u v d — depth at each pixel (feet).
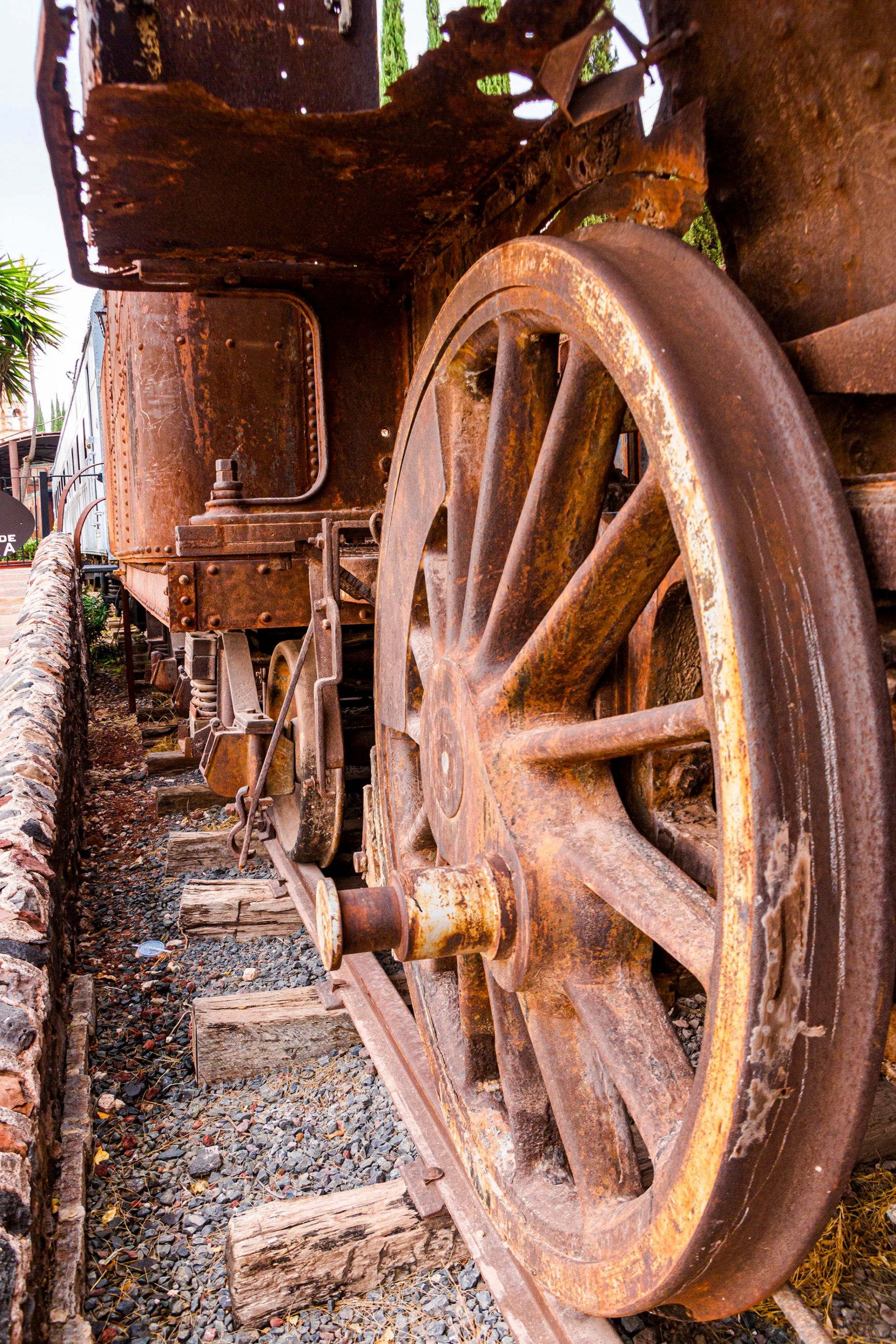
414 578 7.27
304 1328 6.64
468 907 5.13
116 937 12.95
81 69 5.45
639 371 3.86
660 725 4.12
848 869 3.35
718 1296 4.13
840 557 3.38
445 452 6.57
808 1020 3.36
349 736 12.26
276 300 11.27
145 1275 7.16
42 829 9.87
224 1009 9.98
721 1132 3.47
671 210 4.81
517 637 5.67
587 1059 5.33
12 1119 6.03
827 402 4.08
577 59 4.74
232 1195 7.97
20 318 53.36
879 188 3.87
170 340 11.89
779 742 3.28
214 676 14.82
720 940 3.45
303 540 10.57
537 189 6.45
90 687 33.22
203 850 15.03
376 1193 7.24
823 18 3.90
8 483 110.11
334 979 10.23
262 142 5.97
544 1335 5.75
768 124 4.34
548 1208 5.53
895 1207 6.61
